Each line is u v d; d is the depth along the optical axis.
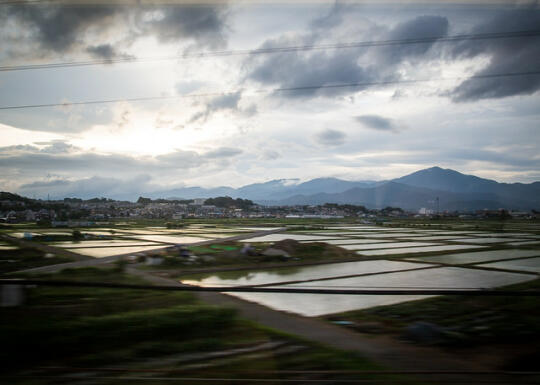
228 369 7.83
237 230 87.69
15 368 7.69
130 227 101.44
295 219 181.88
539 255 41.72
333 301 18.27
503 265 33.81
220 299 17.81
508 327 11.99
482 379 7.64
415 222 152.50
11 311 10.49
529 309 14.45
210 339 9.63
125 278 22.28
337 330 12.33
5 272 25.78
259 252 36.47
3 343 8.30
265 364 8.16
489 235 74.19
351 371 7.84
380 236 71.38
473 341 10.77
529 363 8.94
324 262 35.31
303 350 9.21
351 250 44.00
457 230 93.56
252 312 14.90
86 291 14.55
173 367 7.90
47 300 12.45
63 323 9.29
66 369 7.66
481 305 15.58
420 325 11.40
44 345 8.42
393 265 33.97
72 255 37.03
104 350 8.71
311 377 7.43
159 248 45.03
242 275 28.19
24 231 73.56
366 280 25.86
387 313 15.23
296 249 38.41
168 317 10.07
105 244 50.50
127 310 11.82
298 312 15.89
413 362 8.88
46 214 126.00
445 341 10.65
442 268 32.06
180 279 25.86
